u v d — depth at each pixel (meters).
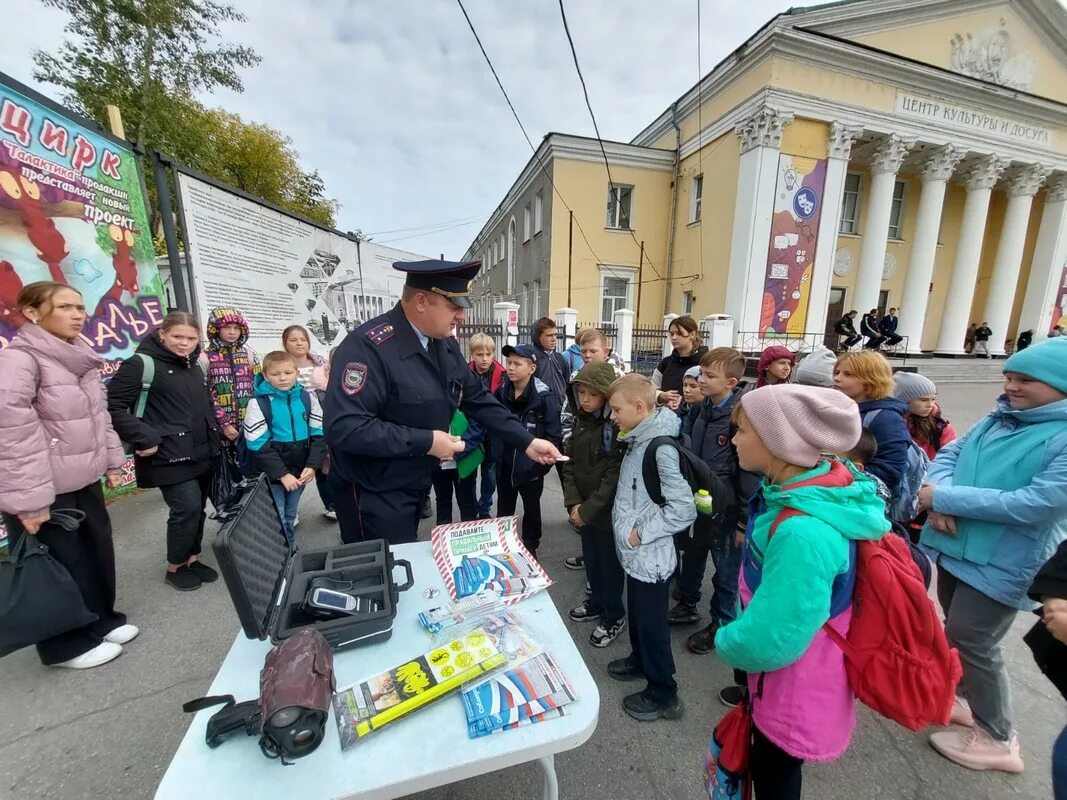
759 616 1.04
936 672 1.01
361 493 1.73
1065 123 13.73
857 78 11.18
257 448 2.97
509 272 20.52
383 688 0.99
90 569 2.11
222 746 0.89
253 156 14.78
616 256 14.11
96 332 3.38
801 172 11.18
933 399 2.49
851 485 1.09
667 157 13.95
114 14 8.77
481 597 1.32
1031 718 1.87
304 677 0.89
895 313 15.20
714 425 2.37
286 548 1.35
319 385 3.63
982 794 1.56
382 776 0.83
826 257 11.65
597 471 2.19
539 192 14.88
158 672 2.04
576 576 2.92
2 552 2.79
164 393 2.46
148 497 3.85
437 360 1.78
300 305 5.43
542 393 2.95
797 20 10.65
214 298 3.89
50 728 1.75
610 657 2.21
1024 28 12.84
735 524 2.23
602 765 1.65
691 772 1.63
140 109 9.21
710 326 10.20
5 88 2.73
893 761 1.68
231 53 9.90
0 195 2.72
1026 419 1.50
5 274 2.76
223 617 2.41
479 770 0.87
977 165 13.52
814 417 1.06
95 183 3.35
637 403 1.85
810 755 1.09
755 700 1.18
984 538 1.53
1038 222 16.86
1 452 1.69
